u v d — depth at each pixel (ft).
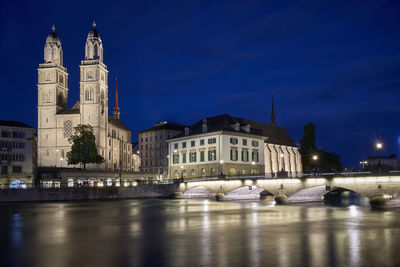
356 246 84.74
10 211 185.88
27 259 74.23
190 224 126.62
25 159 344.28
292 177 223.92
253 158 346.95
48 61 467.11
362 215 154.81
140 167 547.08
